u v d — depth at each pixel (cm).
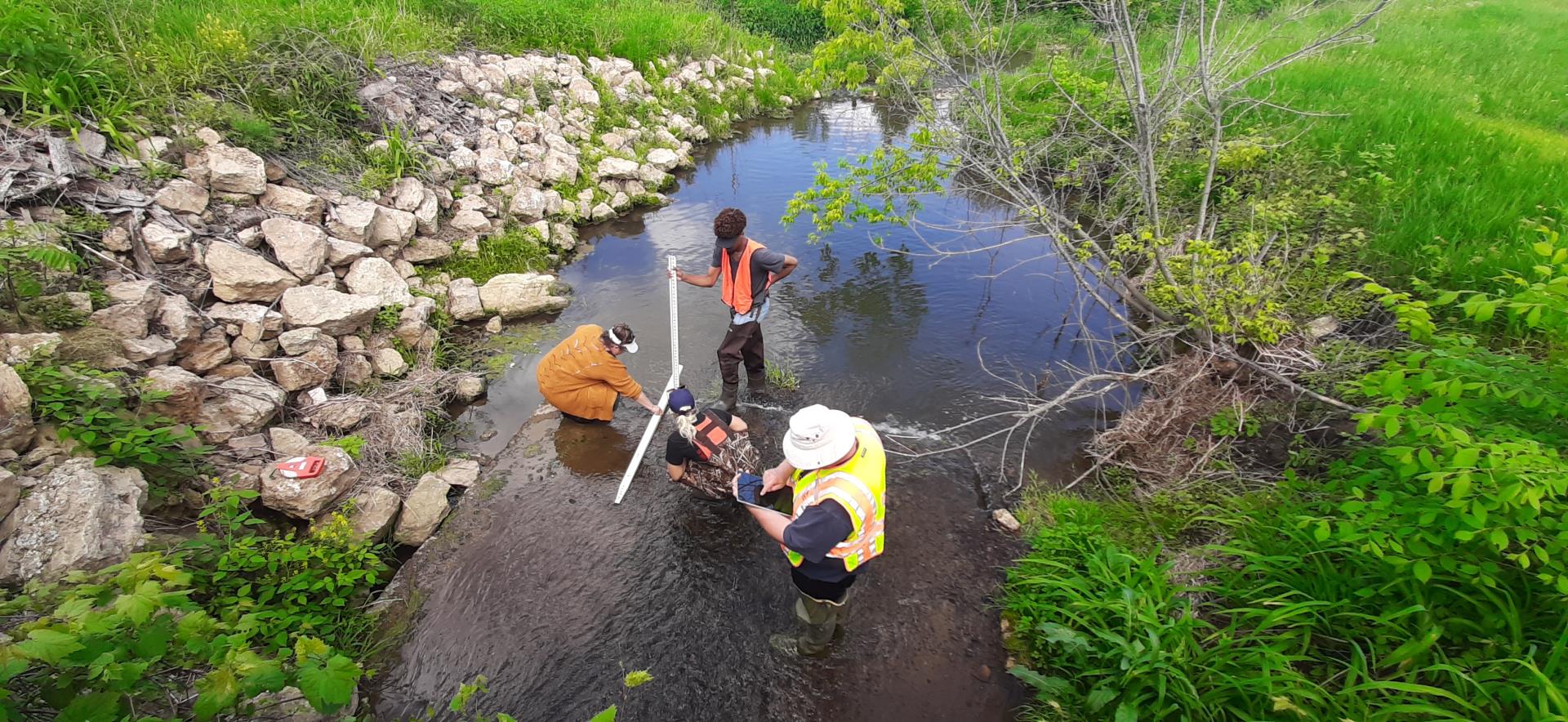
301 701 319
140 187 576
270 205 645
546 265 794
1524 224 555
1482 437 285
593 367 503
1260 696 297
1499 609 285
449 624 378
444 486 466
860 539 304
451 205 802
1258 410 496
